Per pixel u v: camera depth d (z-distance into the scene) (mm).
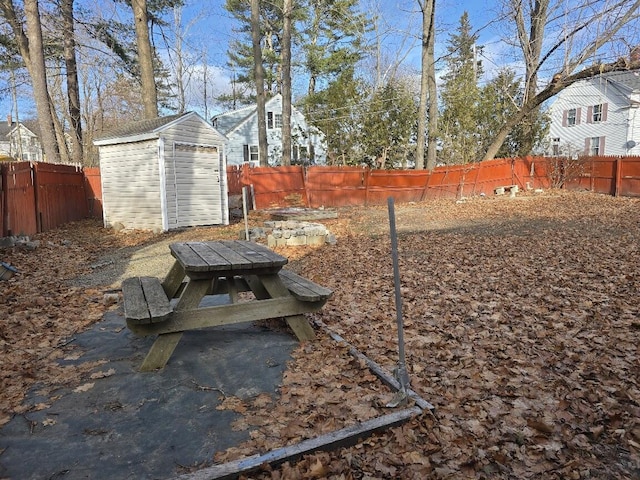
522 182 20438
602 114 28203
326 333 4008
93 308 4836
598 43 15297
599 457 2314
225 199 12641
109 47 18641
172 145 11125
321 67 29859
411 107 21359
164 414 2627
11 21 15047
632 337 3793
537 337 3941
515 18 18438
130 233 10898
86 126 26438
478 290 5473
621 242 8023
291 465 2213
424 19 19656
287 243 8719
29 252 8047
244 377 3096
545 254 7324
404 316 4605
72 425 2518
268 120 30312
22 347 3709
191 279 3250
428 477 2150
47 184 11344
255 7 18531
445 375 3230
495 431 2531
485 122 22562
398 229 11023
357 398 2809
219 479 2055
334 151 21812
